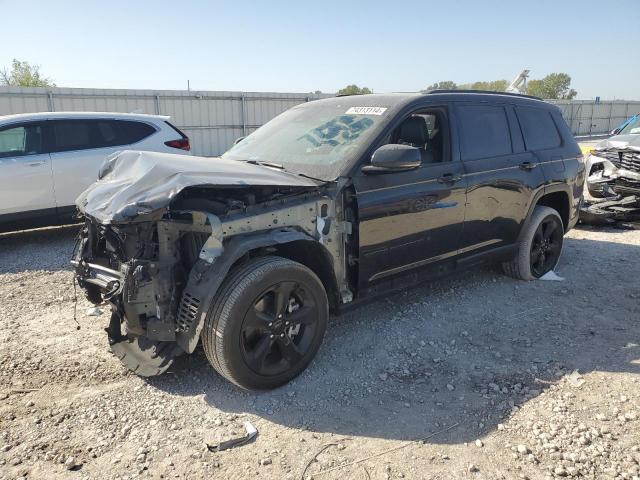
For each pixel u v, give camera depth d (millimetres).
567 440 2850
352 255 3797
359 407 3223
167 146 8625
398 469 2654
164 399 3305
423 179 4113
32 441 2889
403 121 4109
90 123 8055
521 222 5168
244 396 3334
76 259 3791
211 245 3076
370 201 3740
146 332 3250
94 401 3283
